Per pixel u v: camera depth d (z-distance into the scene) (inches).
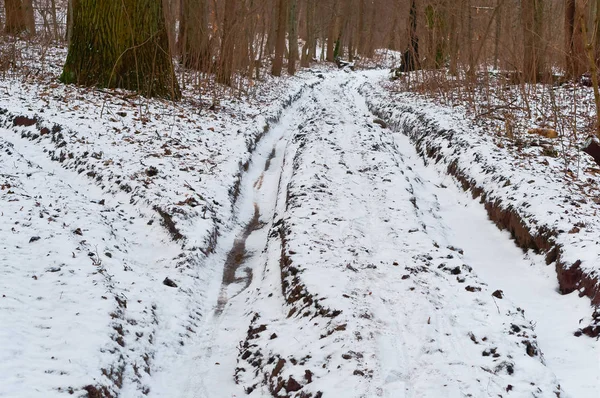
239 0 706.2
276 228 292.5
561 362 193.3
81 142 364.8
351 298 202.2
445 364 166.7
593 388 174.7
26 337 164.6
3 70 565.0
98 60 522.9
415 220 289.1
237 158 403.9
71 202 280.2
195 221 284.8
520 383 159.6
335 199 312.2
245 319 222.5
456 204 372.2
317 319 193.9
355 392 155.6
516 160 380.5
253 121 553.3
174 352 196.9
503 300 210.1
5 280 191.2
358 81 1137.4
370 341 176.9
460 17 657.0
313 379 164.9
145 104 497.4
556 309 232.5
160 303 216.4
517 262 283.7
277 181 405.7
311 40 1585.9
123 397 162.1
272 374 175.3
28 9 834.2
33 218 243.4
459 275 226.1
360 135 479.8
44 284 194.7
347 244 253.8
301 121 617.0
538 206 299.4
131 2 517.3
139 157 356.2
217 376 188.4
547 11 585.9
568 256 250.4
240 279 261.3
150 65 535.5
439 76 735.1
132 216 290.5
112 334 176.9
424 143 499.5
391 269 229.1
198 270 253.4
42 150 370.0
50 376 150.0
